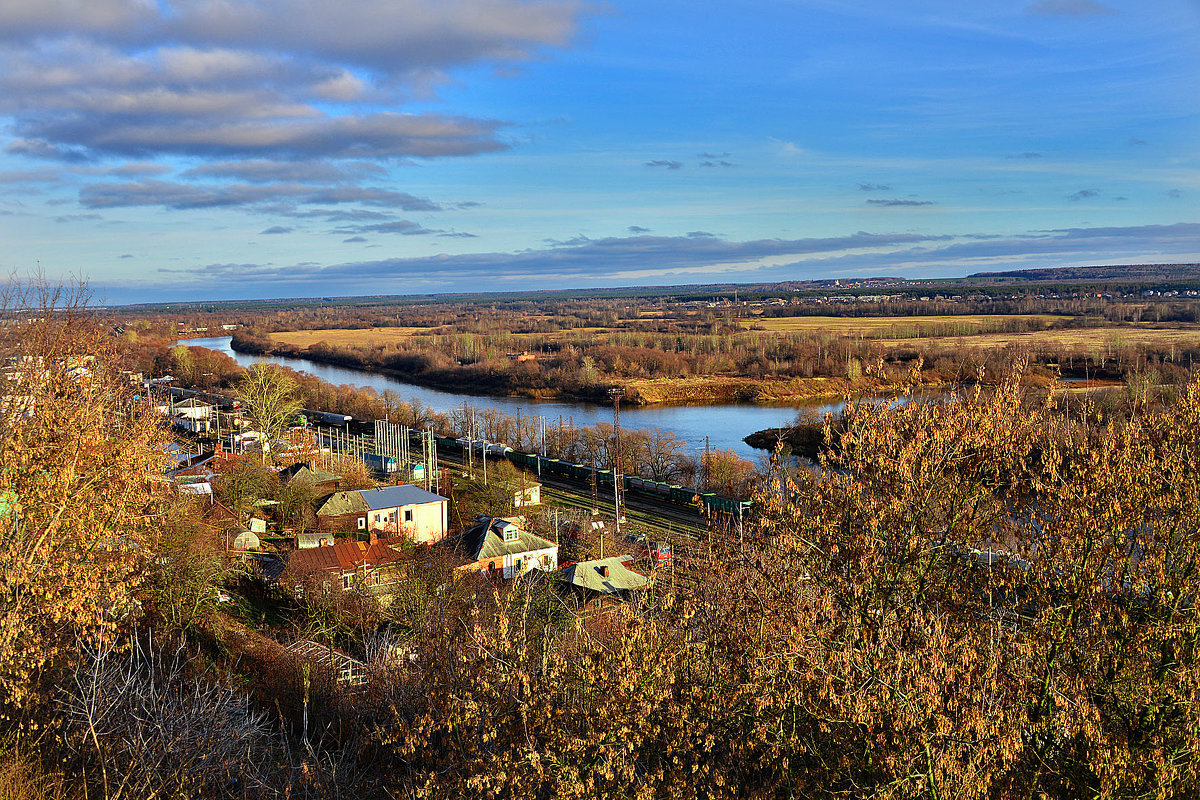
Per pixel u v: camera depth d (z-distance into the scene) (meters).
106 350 28.62
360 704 18.58
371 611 35.78
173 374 134.38
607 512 63.56
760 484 14.59
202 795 12.20
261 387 91.00
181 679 17.59
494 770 10.62
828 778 11.13
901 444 13.08
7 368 22.09
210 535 38.19
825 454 14.26
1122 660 11.62
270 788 13.02
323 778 13.32
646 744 11.27
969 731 9.99
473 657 12.33
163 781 12.02
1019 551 12.79
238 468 59.03
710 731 11.48
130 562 18.61
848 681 10.70
